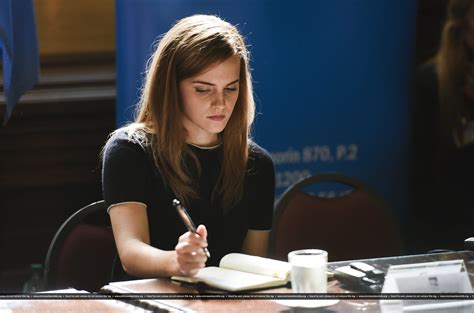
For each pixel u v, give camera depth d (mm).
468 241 2541
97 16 5484
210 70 2543
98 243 2762
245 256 2301
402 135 4812
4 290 4926
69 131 5461
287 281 2148
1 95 5250
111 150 2637
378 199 3236
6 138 5352
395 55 4703
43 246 5438
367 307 1930
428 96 5242
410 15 4703
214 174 2699
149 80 2676
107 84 5504
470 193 5246
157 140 2650
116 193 2580
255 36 4484
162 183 2633
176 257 2236
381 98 4730
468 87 5121
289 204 3162
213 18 2670
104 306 1989
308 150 4684
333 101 4668
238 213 2742
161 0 4305
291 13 4523
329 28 4586
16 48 3018
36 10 5359
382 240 3215
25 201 5434
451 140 5211
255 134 4590
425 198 5445
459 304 1876
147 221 2615
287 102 4605
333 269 2285
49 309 1961
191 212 2652
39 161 5434
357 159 4758
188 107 2604
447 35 5086
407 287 1910
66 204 5523
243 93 2689
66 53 5465
